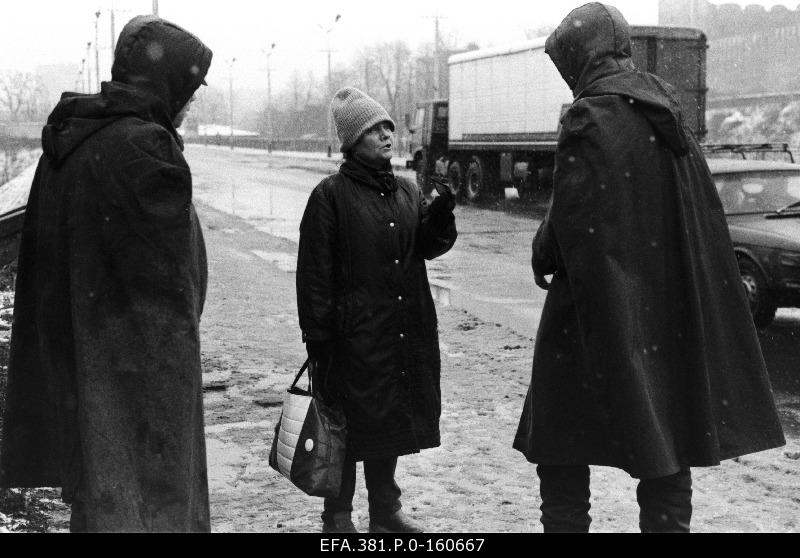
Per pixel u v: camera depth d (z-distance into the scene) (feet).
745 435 11.32
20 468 10.04
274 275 42.70
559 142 11.27
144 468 8.96
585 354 10.93
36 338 10.15
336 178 13.24
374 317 12.97
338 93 13.46
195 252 9.64
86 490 8.93
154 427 9.02
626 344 10.63
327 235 12.96
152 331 9.10
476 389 23.03
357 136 13.16
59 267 9.50
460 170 93.56
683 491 11.35
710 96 232.12
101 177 9.27
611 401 10.69
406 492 15.96
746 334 11.57
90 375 9.07
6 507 15.01
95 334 9.14
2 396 19.71
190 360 9.23
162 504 8.94
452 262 49.44
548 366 11.55
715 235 11.64
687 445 11.05
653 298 11.10
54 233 9.52
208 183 119.65
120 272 9.16
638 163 11.01
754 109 192.03
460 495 15.80
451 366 25.54
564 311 11.48
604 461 11.12
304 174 143.43
